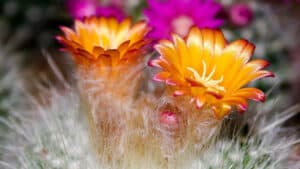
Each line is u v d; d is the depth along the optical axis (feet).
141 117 0.97
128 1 1.45
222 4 1.35
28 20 1.86
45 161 0.98
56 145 1.00
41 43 1.89
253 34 1.36
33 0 1.83
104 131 0.97
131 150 0.96
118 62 0.96
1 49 1.42
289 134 1.13
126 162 0.95
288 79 1.39
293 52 1.43
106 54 0.95
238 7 1.33
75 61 1.00
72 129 1.01
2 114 1.26
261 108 1.07
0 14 1.86
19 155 1.07
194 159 0.95
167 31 1.18
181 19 1.19
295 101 1.40
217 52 0.93
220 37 0.93
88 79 0.97
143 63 1.01
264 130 1.04
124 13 1.45
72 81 1.11
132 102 1.00
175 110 0.94
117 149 0.96
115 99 0.98
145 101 0.99
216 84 0.91
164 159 0.95
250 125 1.02
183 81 0.89
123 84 0.98
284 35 1.40
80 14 1.49
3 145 1.21
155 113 0.95
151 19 1.19
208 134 0.94
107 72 0.97
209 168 0.94
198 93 0.89
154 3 1.20
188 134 0.94
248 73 0.91
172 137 0.94
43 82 1.57
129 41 0.95
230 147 0.97
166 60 0.90
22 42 1.88
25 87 1.51
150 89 1.03
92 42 0.99
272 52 1.37
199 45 0.93
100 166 0.96
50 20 1.87
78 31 0.99
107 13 1.42
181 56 0.92
